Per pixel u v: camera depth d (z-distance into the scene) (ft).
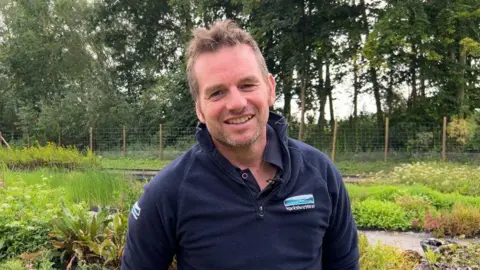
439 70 67.21
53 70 94.02
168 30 95.50
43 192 21.39
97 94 83.71
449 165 44.45
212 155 5.74
